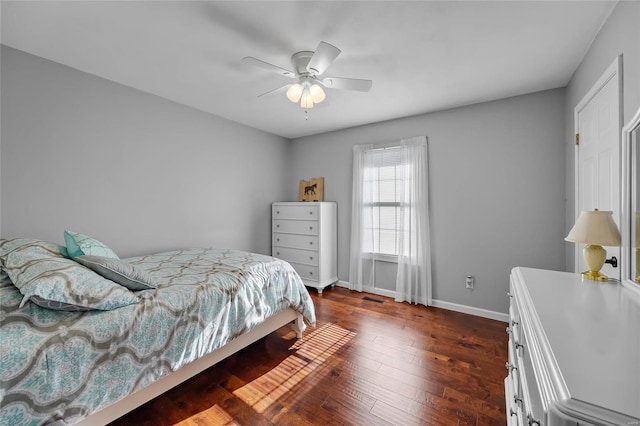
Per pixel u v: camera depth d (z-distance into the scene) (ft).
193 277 6.47
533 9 5.26
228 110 10.98
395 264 12.12
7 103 6.61
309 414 5.36
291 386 6.19
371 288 12.76
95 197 8.11
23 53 6.80
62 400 3.82
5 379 3.43
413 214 11.29
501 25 5.73
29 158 6.93
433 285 11.13
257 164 13.52
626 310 3.37
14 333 3.75
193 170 10.73
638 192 4.20
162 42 6.41
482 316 10.02
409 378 6.45
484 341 8.18
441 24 5.72
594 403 1.82
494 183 9.79
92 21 5.65
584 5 5.15
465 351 7.62
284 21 5.64
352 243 13.08
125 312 4.69
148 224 9.37
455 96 9.43
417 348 7.80
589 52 6.48
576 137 7.38
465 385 6.18
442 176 10.82
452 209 10.62
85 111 7.88
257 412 5.42
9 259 4.90
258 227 13.62
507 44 6.41
